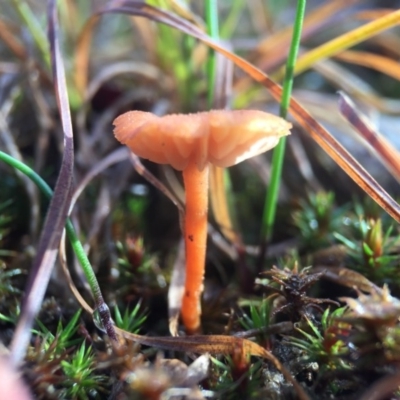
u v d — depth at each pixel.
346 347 0.05
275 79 0.09
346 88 0.10
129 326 0.06
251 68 0.07
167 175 0.09
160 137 0.05
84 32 0.09
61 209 0.05
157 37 0.10
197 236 0.06
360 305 0.05
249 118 0.05
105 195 0.08
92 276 0.05
